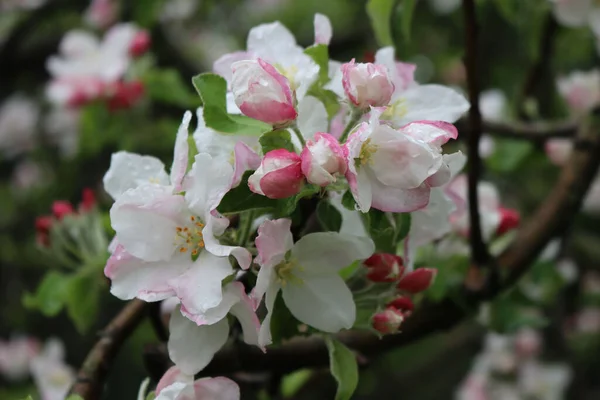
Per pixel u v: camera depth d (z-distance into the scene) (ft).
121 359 4.92
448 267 2.29
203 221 1.87
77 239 2.38
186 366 1.89
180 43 4.66
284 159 1.81
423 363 4.87
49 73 4.77
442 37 4.40
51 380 2.98
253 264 1.87
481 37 4.00
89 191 2.39
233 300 1.85
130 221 1.87
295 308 1.90
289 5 5.03
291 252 1.89
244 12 5.08
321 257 1.90
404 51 2.28
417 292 1.97
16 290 4.94
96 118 3.21
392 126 1.90
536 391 3.58
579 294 3.94
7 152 5.15
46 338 4.98
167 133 3.33
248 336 1.87
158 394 1.89
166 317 2.15
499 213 2.30
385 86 1.85
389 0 2.23
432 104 1.97
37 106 5.16
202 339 1.89
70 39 3.19
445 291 2.21
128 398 4.91
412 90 1.98
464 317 2.22
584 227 4.00
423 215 1.98
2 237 4.62
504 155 2.78
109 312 4.75
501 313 2.38
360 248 1.89
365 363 2.13
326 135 1.81
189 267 1.87
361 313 2.00
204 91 1.89
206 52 4.73
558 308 3.99
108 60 3.13
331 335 1.98
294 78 1.91
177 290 1.84
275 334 1.93
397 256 1.94
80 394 2.05
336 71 1.94
